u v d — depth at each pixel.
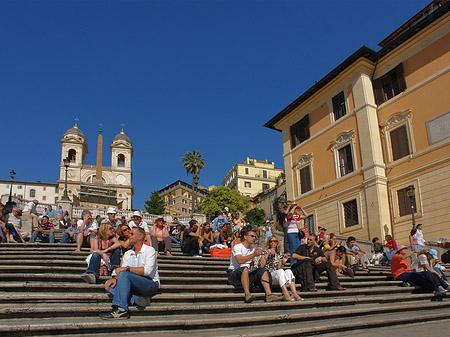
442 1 22.45
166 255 10.82
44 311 5.38
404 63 20.36
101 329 4.96
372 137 20.67
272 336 5.11
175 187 100.75
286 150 27.58
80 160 75.00
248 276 7.45
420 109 19.05
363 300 8.03
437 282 9.43
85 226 11.02
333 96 23.88
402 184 19.33
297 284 8.66
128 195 75.56
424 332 5.80
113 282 6.31
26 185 80.69
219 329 5.52
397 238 19.06
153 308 5.88
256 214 52.41
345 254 11.21
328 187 23.23
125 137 82.44
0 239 11.31
